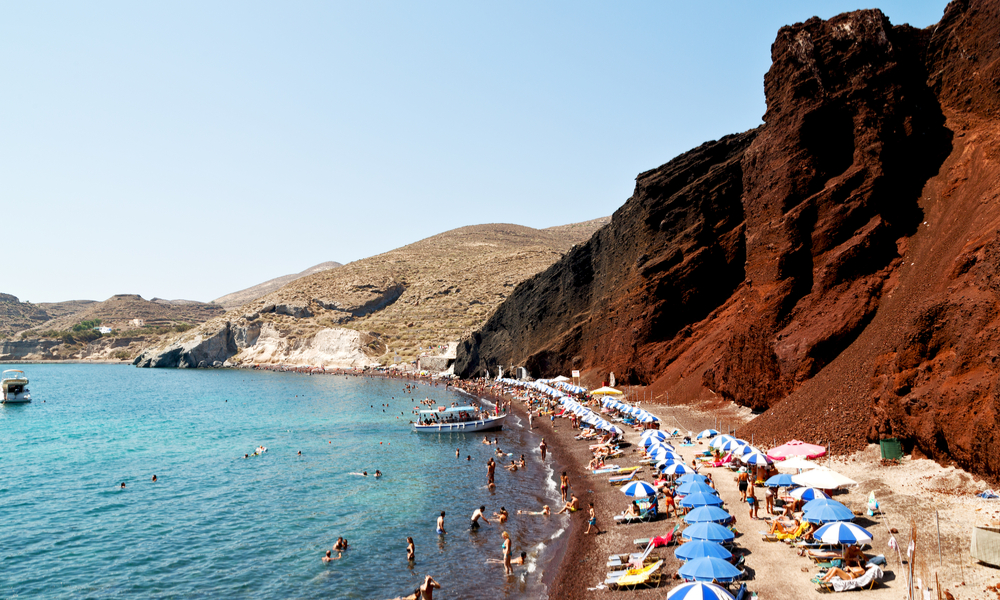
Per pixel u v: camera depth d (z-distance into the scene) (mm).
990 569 15430
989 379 20234
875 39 41438
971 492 19531
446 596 20812
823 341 33875
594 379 71750
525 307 105125
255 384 127938
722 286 61281
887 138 38688
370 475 40250
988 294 22266
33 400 98500
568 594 19719
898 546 17688
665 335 61469
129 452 50250
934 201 35500
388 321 192625
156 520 30688
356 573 23344
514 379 99500
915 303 28516
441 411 62188
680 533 22688
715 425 40719
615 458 39719
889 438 23938
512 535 27031
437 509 31766
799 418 30547
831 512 17422
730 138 64625
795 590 16344
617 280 73438
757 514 23188
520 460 43844
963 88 38906
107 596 21828
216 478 40094
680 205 64375
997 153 31844
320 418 72125
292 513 31594
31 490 37188
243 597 21500
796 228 39625
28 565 24781
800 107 42125
